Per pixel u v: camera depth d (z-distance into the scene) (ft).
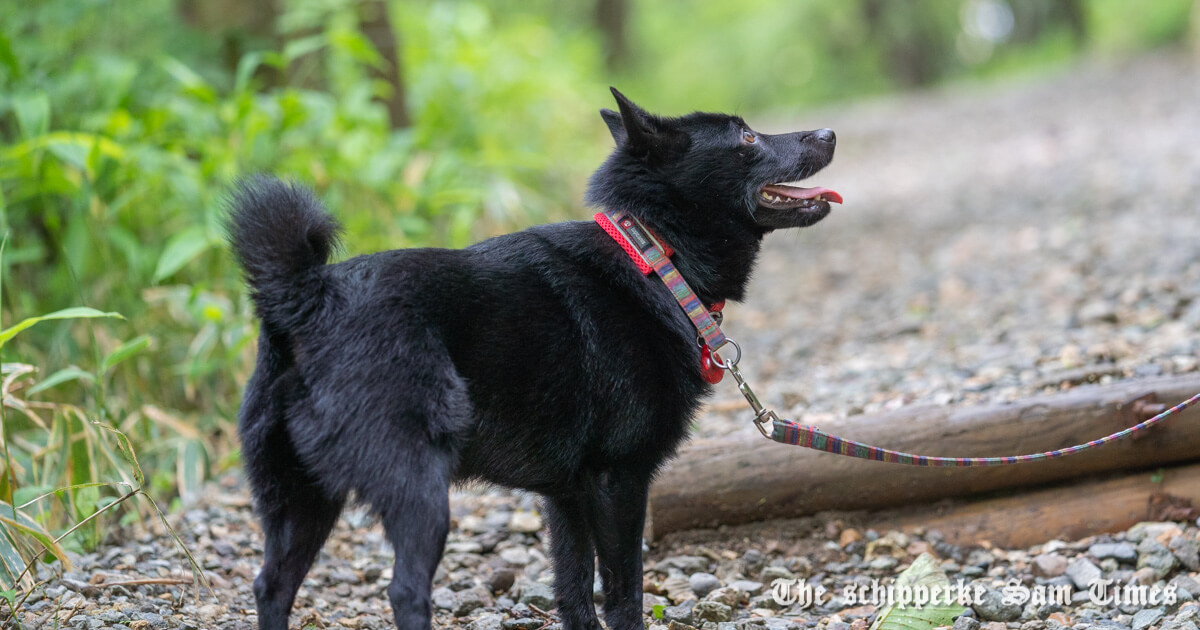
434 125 29.07
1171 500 12.24
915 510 13.05
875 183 43.09
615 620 10.08
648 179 10.47
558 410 9.37
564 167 34.81
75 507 12.73
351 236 19.24
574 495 10.08
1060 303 20.70
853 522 13.00
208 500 14.85
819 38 116.47
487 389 9.07
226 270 18.62
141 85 22.00
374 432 8.35
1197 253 22.15
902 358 19.02
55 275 17.38
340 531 13.75
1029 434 12.66
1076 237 26.48
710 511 12.85
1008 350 17.94
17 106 16.83
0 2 21.09
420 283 8.90
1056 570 11.58
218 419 17.08
